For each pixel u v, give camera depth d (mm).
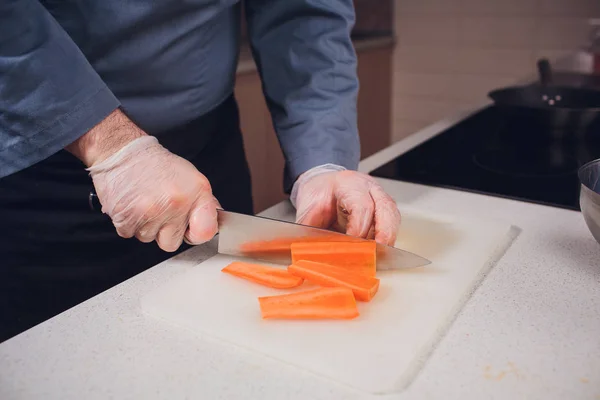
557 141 1113
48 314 954
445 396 452
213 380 479
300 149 825
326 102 844
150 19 744
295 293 568
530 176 939
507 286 604
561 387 455
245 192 1094
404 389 461
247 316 559
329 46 848
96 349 520
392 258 636
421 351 505
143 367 495
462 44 2127
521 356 492
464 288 594
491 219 752
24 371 491
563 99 1271
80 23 712
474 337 521
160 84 826
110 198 656
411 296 582
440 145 1132
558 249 684
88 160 658
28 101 604
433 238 708
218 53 888
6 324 940
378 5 2256
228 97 1009
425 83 2256
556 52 1967
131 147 644
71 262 936
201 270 655
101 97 626
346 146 841
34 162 643
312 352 502
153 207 644
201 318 556
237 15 913
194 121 920
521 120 1132
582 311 553
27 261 917
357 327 534
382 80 2254
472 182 924
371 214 693
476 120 1318
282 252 686
